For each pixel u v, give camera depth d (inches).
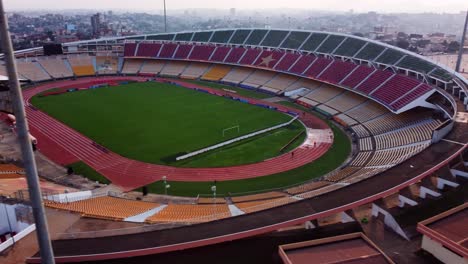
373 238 1072.2
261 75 3518.7
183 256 917.8
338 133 2279.8
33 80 3597.4
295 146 2052.2
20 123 450.6
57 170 1718.8
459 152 1469.0
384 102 2425.0
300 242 904.9
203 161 1839.3
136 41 4306.1
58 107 2711.6
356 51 3169.3
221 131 2250.2
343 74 2950.3
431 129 1919.3
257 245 965.8
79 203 1255.5
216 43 4084.6
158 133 2196.1
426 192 1278.3
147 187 1577.3
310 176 1694.1
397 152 1756.9
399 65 2746.1
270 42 3841.0
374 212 1189.7
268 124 2400.3
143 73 3986.2
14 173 1481.3
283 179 1660.9
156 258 906.7
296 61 3385.8
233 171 1738.4
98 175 1676.9
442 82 2276.1
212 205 1349.7
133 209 1253.1
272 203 1239.5
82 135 2151.8
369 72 2807.6
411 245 1038.4
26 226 1032.8
